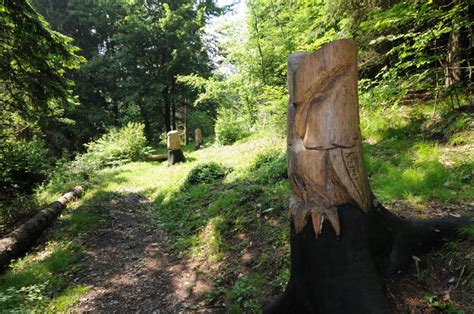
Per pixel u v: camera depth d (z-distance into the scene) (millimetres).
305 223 2014
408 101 6047
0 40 5969
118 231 5289
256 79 10219
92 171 9688
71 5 18844
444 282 2111
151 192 7492
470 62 5176
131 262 4223
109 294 3496
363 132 5867
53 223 5578
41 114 7391
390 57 6449
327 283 1955
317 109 1895
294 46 8734
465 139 4223
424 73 5020
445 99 5328
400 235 2195
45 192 7148
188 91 20578
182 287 3469
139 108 22234
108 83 20344
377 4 5594
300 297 2172
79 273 3957
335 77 1851
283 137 7539
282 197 4383
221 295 3143
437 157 4027
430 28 4711
